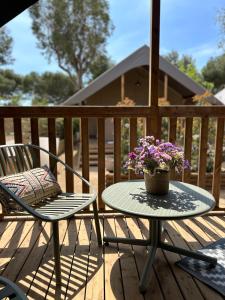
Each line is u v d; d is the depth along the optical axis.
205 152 2.65
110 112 2.49
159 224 1.84
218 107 2.55
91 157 7.04
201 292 1.56
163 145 1.81
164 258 1.90
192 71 13.51
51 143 2.53
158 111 2.51
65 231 2.32
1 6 1.80
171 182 2.16
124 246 2.07
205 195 1.83
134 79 9.91
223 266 1.80
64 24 16.36
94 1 16.27
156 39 2.38
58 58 17.36
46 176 2.12
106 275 1.71
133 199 1.75
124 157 4.27
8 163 2.07
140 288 1.55
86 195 2.07
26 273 1.73
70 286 1.61
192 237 2.21
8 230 2.34
